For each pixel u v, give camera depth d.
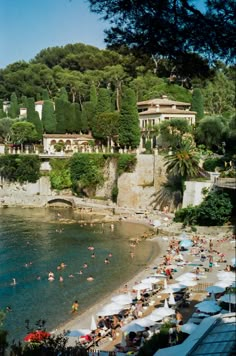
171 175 114.00
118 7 17.94
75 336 41.88
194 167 103.31
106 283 63.47
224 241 82.81
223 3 17.44
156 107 150.38
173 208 112.88
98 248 84.69
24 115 195.00
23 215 121.56
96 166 133.50
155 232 96.69
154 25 17.97
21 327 48.25
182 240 80.69
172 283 60.03
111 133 154.25
